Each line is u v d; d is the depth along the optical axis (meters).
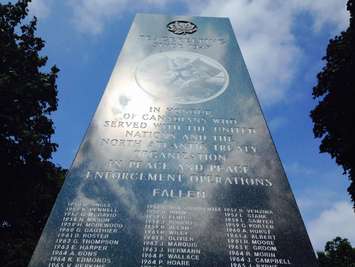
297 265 6.44
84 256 6.46
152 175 7.80
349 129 18.39
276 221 7.09
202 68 10.55
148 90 9.74
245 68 10.62
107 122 8.89
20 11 20.39
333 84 19.03
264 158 8.25
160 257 6.46
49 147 18.19
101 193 7.43
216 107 9.41
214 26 12.49
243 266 6.40
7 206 17.52
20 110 17.77
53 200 20.53
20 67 18.81
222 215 7.15
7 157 17.08
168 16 12.82
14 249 18.25
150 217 7.06
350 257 44.09
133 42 11.48
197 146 8.45
